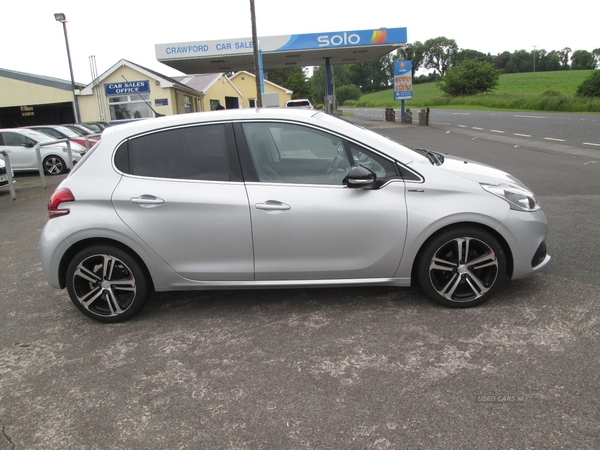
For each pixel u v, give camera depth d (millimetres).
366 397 2668
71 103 25828
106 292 3748
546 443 2242
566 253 4688
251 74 50875
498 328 3320
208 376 2977
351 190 3533
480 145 14492
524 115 26391
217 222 3564
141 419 2613
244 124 3668
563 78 74188
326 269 3611
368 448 2287
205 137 3668
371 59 29766
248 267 3631
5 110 28641
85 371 3131
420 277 3643
